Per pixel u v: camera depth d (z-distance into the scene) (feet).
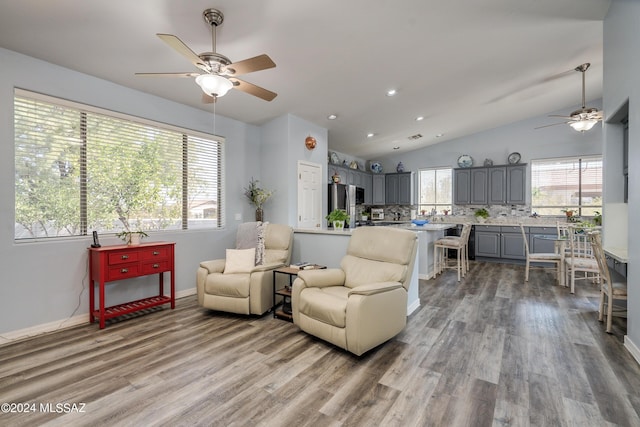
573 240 14.07
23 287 9.05
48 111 9.64
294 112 15.30
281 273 11.60
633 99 7.75
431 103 16.39
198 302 11.42
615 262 11.93
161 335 9.25
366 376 7.00
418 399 6.15
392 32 9.52
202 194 14.15
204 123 14.06
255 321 10.46
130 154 11.64
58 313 9.71
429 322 10.33
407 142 24.21
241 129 15.72
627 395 6.20
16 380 6.78
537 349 8.29
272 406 5.94
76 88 10.06
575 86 16.80
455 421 5.49
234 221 15.35
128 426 5.38
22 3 7.02
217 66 7.39
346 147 24.03
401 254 9.28
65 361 7.63
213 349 8.34
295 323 9.50
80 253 10.20
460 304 12.23
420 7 8.48
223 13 7.81
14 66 8.82
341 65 11.25
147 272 10.89
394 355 8.02
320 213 17.79
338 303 8.14
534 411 5.74
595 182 20.48
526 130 22.40
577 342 8.69
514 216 22.85
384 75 12.44
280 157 15.72
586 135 20.61
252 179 16.28
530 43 11.28
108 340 8.87
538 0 8.84
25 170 9.23
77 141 10.28
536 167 22.18
